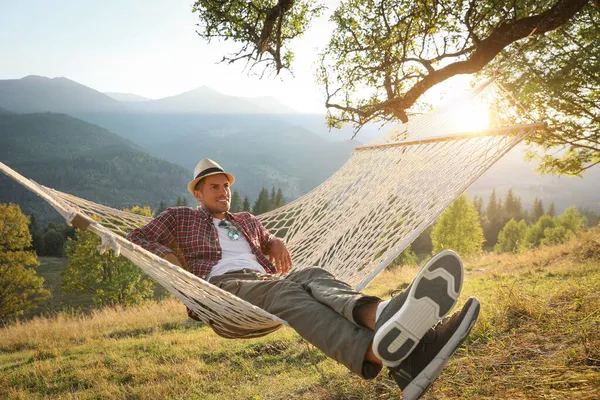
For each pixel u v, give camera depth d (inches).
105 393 207.6
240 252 128.2
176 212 127.3
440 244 1585.9
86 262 1219.9
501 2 223.8
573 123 295.4
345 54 296.4
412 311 67.5
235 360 225.6
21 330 392.2
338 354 78.0
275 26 288.4
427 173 157.1
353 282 122.7
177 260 116.0
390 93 290.7
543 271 339.9
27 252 1320.1
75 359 271.1
